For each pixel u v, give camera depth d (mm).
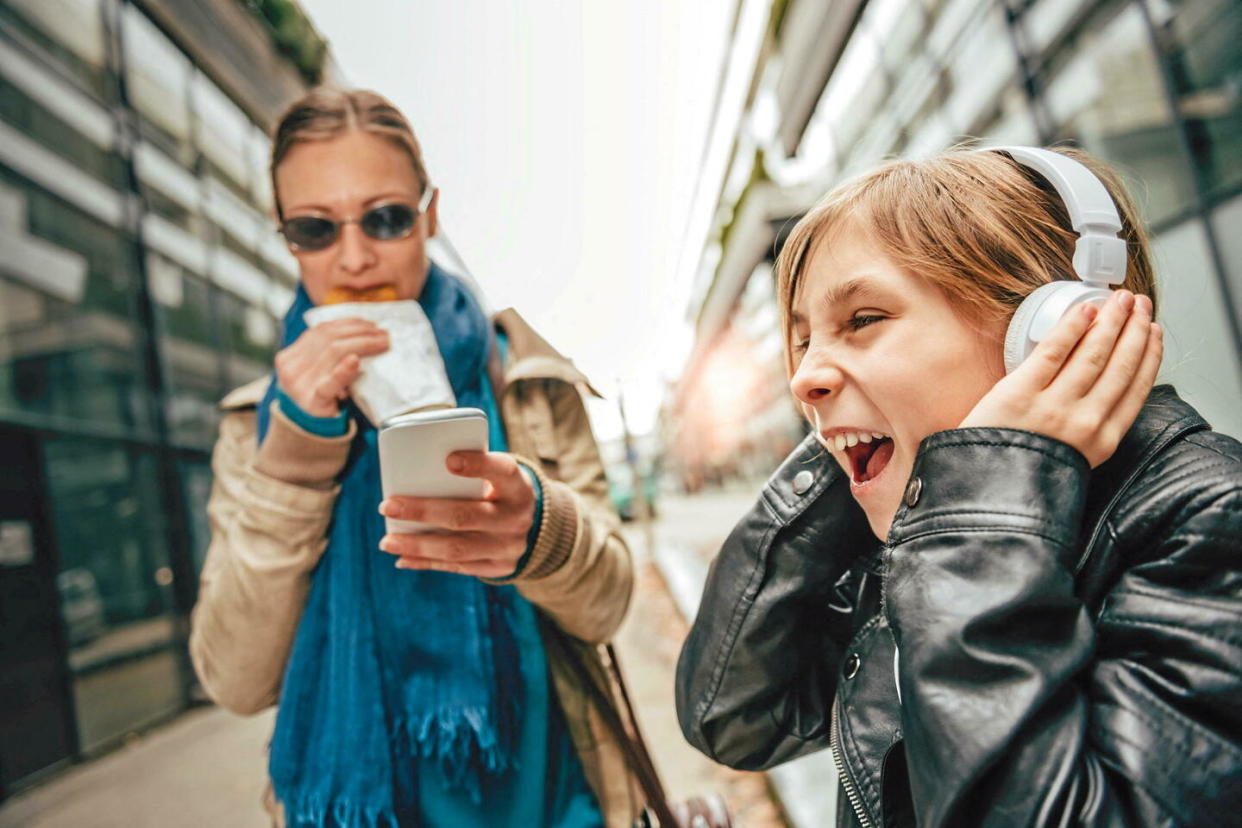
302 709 983
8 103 5109
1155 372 516
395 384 886
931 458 537
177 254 6801
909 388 557
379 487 1062
